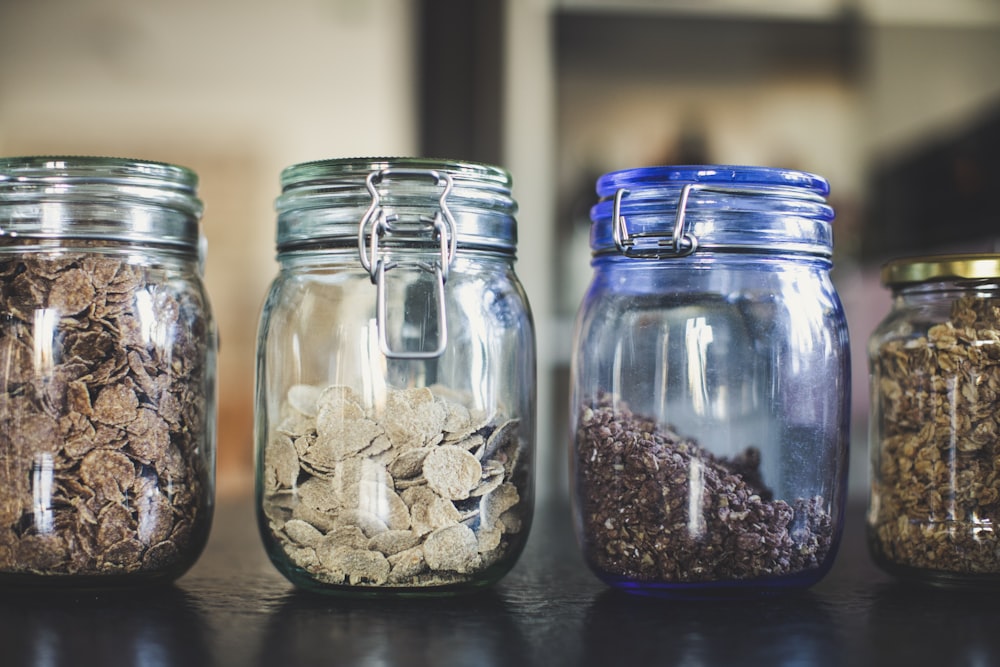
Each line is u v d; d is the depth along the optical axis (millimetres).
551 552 657
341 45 2262
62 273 517
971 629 468
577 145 1742
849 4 1704
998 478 520
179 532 535
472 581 516
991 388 521
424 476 506
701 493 503
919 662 423
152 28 2264
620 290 533
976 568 520
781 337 516
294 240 528
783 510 508
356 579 508
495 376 528
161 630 467
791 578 511
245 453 1895
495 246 532
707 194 511
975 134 1447
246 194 2266
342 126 2266
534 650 438
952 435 526
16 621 483
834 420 526
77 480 512
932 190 1549
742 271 520
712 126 1728
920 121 1695
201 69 2271
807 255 525
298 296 530
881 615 493
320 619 485
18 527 513
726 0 1710
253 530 756
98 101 2273
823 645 444
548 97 1738
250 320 2264
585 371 541
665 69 1728
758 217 513
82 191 519
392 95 2258
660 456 507
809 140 1721
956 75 1690
